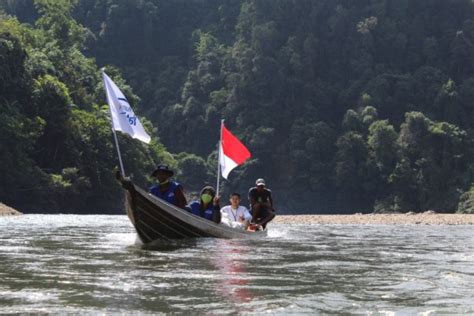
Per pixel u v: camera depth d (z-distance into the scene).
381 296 9.89
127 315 8.34
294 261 14.83
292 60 199.25
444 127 171.50
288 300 9.43
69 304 8.96
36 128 101.88
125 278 11.39
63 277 11.42
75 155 106.94
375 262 14.96
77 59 144.62
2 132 96.25
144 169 120.88
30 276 11.52
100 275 11.74
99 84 145.12
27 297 9.43
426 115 188.12
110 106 20.28
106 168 110.88
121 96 20.45
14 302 9.06
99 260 14.27
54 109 107.25
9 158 95.75
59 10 152.38
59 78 122.88
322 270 13.09
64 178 101.88
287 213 179.00
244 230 23.42
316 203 178.38
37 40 132.75
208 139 197.38
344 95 197.50
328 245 20.94
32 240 20.80
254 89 196.00
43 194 98.38
